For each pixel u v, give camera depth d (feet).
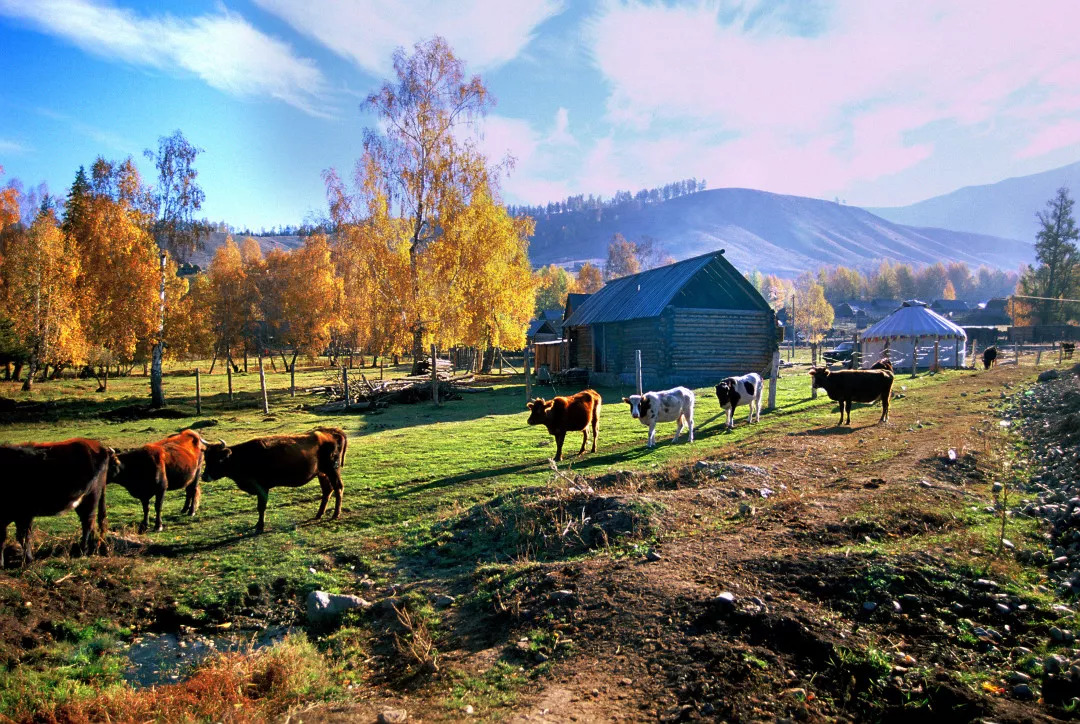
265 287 214.07
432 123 102.94
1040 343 221.87
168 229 105.19
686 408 51.34
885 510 25.86
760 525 25.66
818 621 17.28
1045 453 34.01
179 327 103.50
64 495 27.55
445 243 101.35
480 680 17.61
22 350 131.03
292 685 18.75
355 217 109.40
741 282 111.45
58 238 123.65
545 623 19.90
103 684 19.85
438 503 37.09
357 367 214.69
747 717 14.07
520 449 52.54
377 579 27.48
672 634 17.63
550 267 412.98
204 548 31.73
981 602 18.17
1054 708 13.43
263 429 73.97
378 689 18.47
